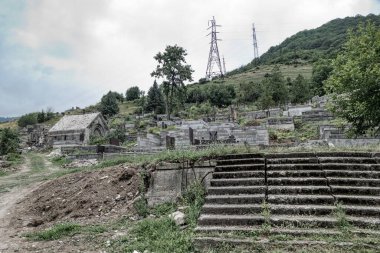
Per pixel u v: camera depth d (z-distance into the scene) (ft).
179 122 159.63
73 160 91.56
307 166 32.35
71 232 30.58
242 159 35.14
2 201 48.16
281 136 99.55
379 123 63.31
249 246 22.61
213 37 404.57
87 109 321.11
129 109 332.39
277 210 26.58
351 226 23.93
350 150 35.68
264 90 208.95
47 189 48.57
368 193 27.91
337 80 65.00
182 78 233.55
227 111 200.13
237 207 27.32
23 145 189.06
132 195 38.09
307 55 447.83
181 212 31.01
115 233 29.12
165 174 37.27
